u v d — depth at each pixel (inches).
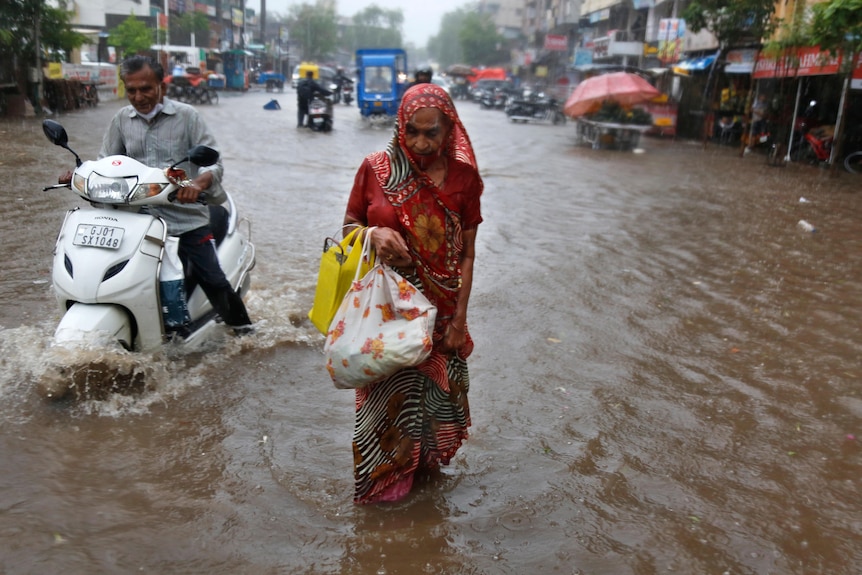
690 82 1116.5
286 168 524.4
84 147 550.3
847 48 557.3
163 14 2213.3
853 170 649.6
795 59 689.6
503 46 3634.4
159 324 160.9
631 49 1517.0
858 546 114.6
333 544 110.3
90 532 110.0
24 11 833.5
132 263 153.9
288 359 178.9
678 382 174.7
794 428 153.3
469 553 109.7
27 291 212.5
